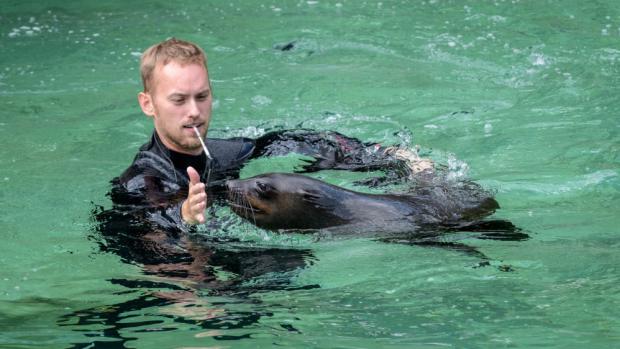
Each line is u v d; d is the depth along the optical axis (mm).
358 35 35250
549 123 25922
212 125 25906
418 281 16922
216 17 38719
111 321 15633
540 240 18578
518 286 16547
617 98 27781
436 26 36156
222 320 15555
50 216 20297
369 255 18016
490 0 39719
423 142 24547
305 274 17344
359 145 23188
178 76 19734
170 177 20219
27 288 17062
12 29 37312
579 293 16141
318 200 19078
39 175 22734
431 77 30312
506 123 26031
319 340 14609
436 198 19922
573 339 14359
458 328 14922
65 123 26812
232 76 30766
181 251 18188
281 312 15789
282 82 29984
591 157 23312
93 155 24188
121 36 36156
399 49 33500
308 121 26219
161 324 15445
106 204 20297
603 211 20078
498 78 30172
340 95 28594
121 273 17547
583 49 32625
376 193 20609
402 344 14352
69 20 38781
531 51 32625
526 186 21469
